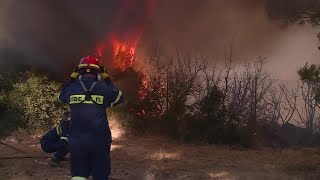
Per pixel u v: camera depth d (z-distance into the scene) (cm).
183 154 891
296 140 1023
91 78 524
